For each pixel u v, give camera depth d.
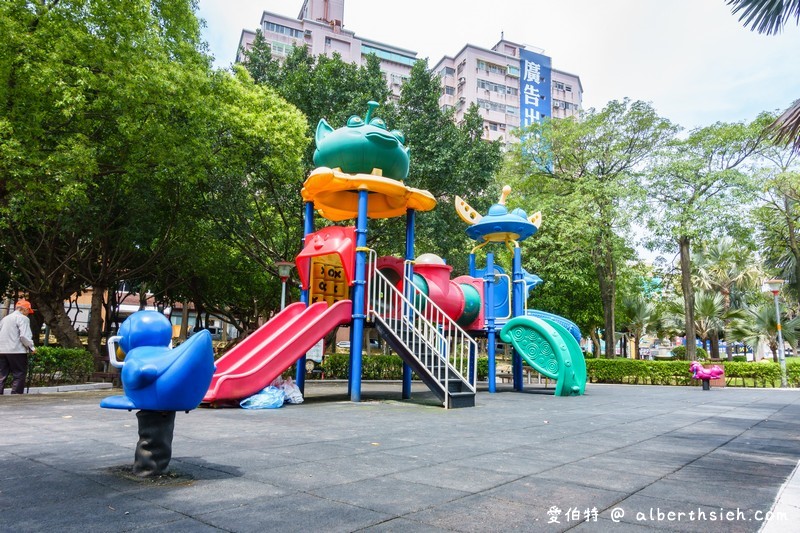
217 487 3.54
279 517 2.93
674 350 36.50
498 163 19.41
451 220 18.75
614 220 21.70
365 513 3.04
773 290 19.41
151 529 2.69
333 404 9.62
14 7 10.70
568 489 3.70
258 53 19.22
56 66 10.80
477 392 14.09
